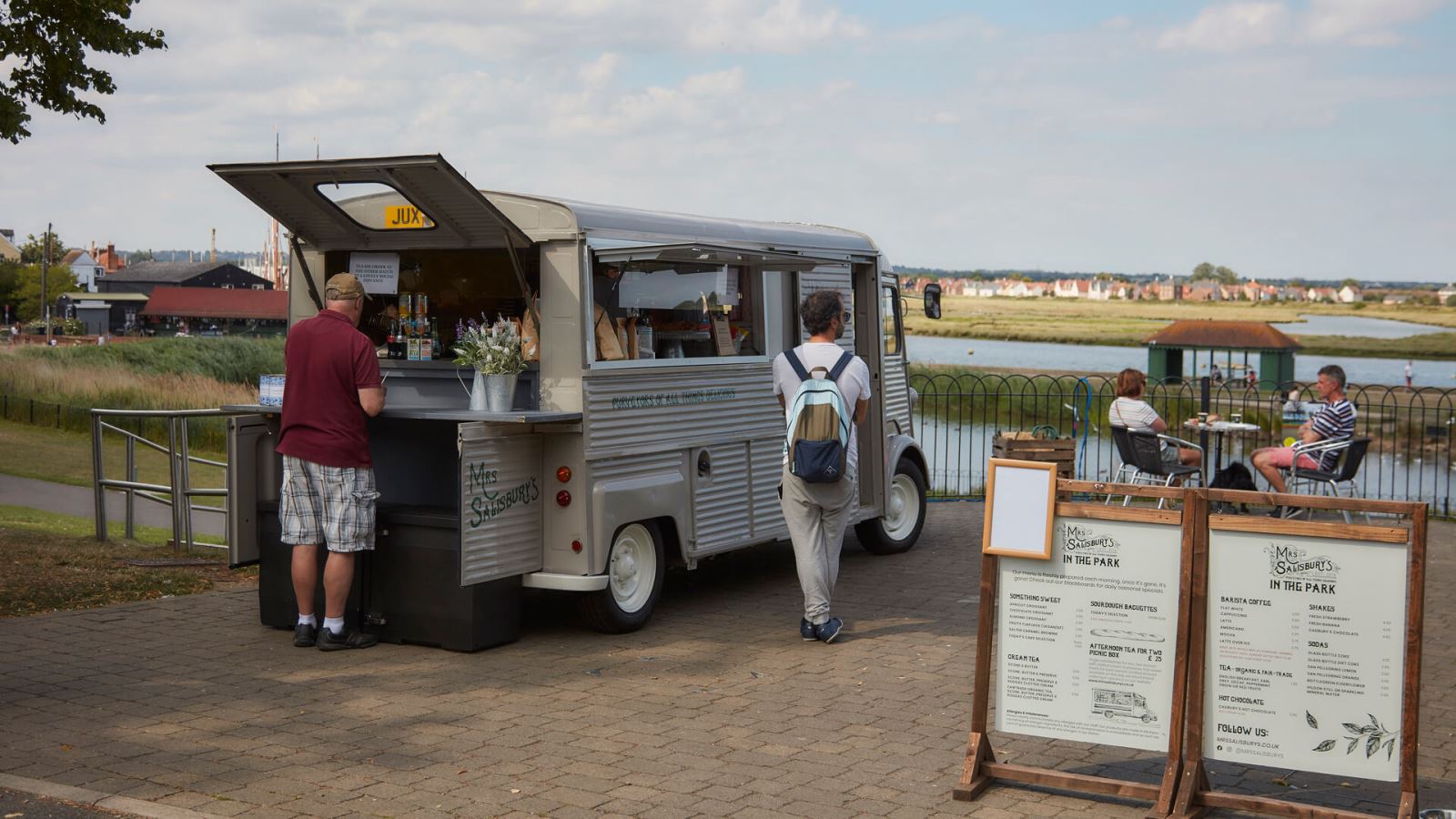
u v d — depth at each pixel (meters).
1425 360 78.12
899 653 7.16
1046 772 4.83
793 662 6.95
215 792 4.78
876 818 4.59
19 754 5.18
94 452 10.65
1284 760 4.43
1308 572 4.37
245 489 7.61
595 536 7.30
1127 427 11.77
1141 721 4.66
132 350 36.66
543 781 4.95
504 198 7.42
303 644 7.16
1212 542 4.51
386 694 6.21
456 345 7.56
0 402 26.09
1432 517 13.16
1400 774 4.26
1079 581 4.73
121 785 4.82
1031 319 132.00
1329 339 94.44
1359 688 4.32
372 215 7.70
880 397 10.20
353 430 7.02
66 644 7.12
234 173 7.27
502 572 7.15
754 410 8.88
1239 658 4.48
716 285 8.64
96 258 157.50
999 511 4.84
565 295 7.28
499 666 6.81
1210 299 151.25
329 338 6.98
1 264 118.44
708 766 5.15
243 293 113.88
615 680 6.54
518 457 7.21
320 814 4.55
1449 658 7.12
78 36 10.70
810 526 7.40
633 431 7.66
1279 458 11.30
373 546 7.17
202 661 6.83
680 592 9.00
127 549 10.14
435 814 4.57
